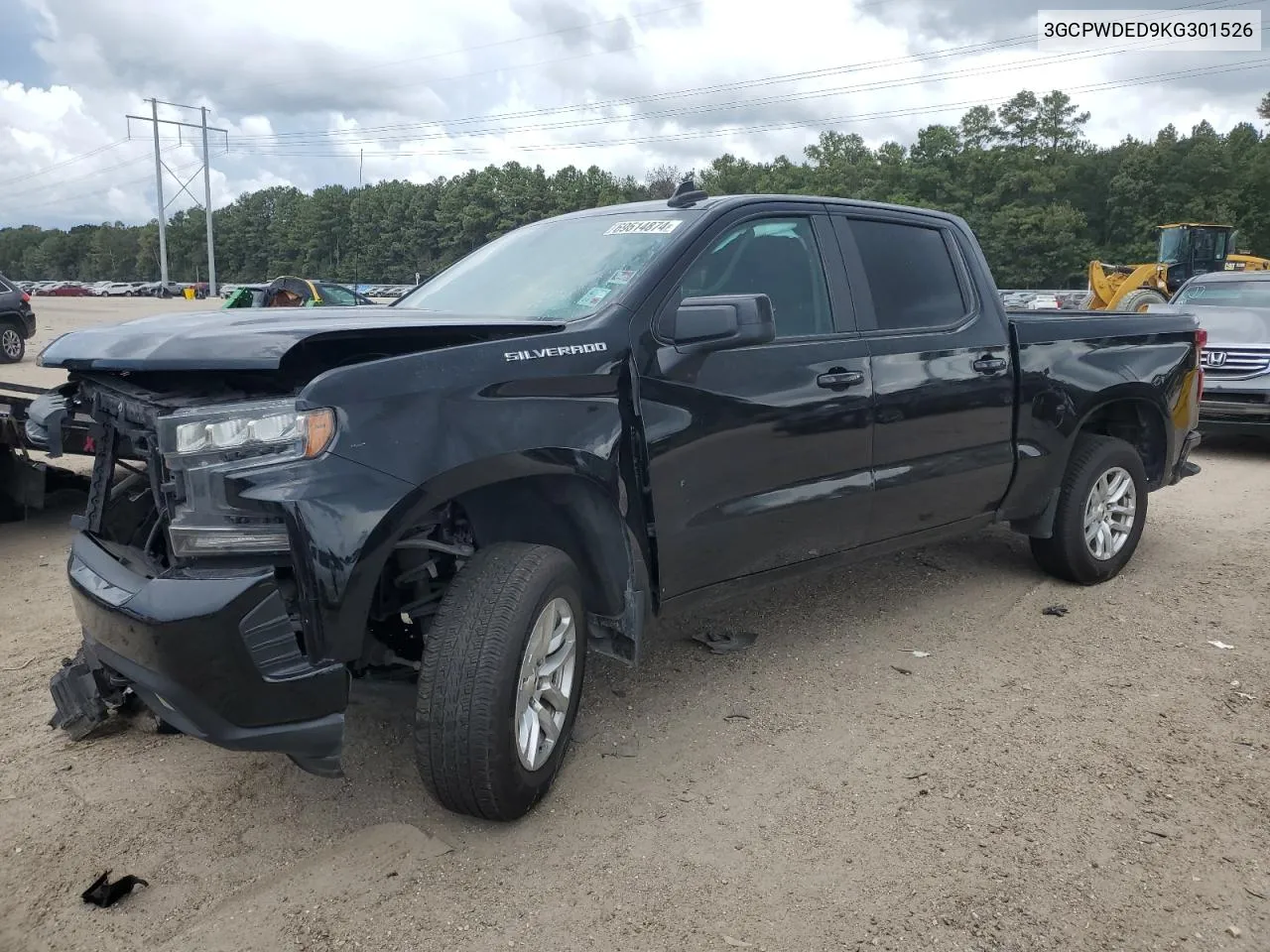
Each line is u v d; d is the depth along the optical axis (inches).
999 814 120.0
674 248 139.1
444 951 96.7
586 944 97.5
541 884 107.0
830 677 160.6
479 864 110.5
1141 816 119.6
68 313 1467.8
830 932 99.0
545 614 116.7
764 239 151.9
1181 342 218.8
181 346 104.3
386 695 133.3
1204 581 211.9
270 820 119.3
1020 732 141.6
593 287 138.4
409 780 128.2
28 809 121.6
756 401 142.6
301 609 99.7
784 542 151.3
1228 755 135.0
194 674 97.8
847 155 3221.0
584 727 143.1
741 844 114.1
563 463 118.2
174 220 5182.1
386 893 105.3
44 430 131.6
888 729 142.6
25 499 235.0
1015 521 199.5
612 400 125.5
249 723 99.4
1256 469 348.5
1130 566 223.3
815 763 132.9
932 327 173.5
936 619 187.8
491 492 121.4
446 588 120.5
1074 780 128.0
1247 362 361.4
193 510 101.9
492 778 109.8
